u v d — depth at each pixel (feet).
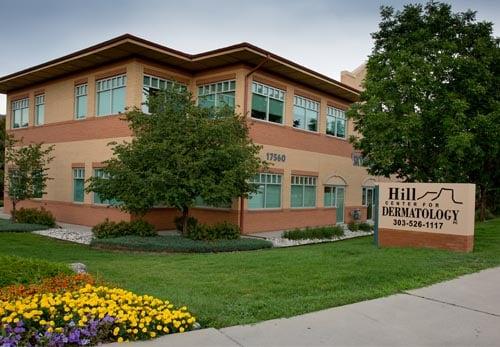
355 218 87.51
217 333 17.21
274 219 66.90
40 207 75.56
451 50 50.72
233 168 48.24
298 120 72.38
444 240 38.70
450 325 18.89
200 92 65.82
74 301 17.43
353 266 30.45
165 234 57.21
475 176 64.54
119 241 47.14
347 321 18.95
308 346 16.21
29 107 80.74
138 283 25.89
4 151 79.36
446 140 49.34
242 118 53.06
